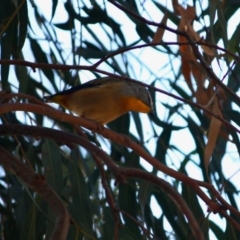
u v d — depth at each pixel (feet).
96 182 36.88
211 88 35.42
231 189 35.68
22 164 24.48
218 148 36.88
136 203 32.89
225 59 31.60
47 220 29.25
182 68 36.11
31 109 24.61
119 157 37.37
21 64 25.52
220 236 34.19
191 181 23.90
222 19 31.50
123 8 28.76
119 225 26.71
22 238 29.35
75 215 29.58
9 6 32.63
